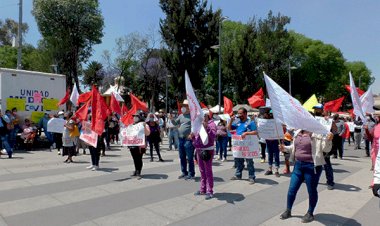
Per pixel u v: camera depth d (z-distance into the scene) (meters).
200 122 7.47
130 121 9.84
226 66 49.59
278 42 52.41
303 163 5.98
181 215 6.36
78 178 9.66
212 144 7.58
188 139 9.41
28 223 5.89
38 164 12.20
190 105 7.62
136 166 9.85
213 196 7.70
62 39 47.50
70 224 5.84
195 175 10.17
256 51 48.81
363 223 5.92
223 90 55.72
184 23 37.97
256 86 50.03
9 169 11.09
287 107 6.21
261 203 7.16
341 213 6.47
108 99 29.41
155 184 8.92
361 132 19.83
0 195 7.71
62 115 16.17
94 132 10.69
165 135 27.19
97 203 7.11
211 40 39.25
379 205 7.02
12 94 16.41
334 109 13.88
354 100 10.88
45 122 17.00
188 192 8.08
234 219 6.14
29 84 17.03
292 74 62.66
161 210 6.66
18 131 16.64
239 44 49.06
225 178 9.79
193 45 38.94
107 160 13.40
